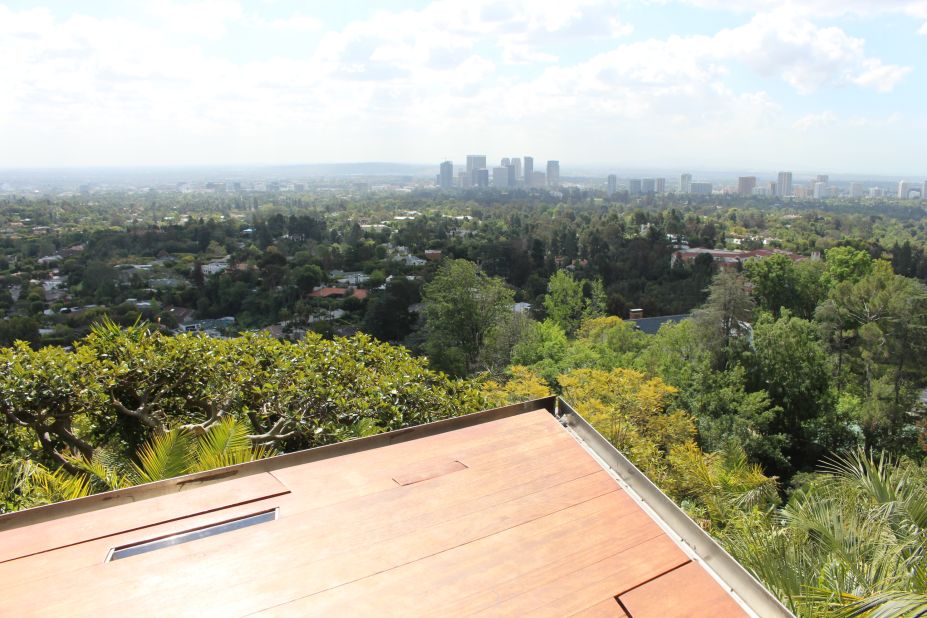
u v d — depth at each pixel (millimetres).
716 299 25797
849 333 27156
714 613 1920
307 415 6355
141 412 6172
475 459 2879
